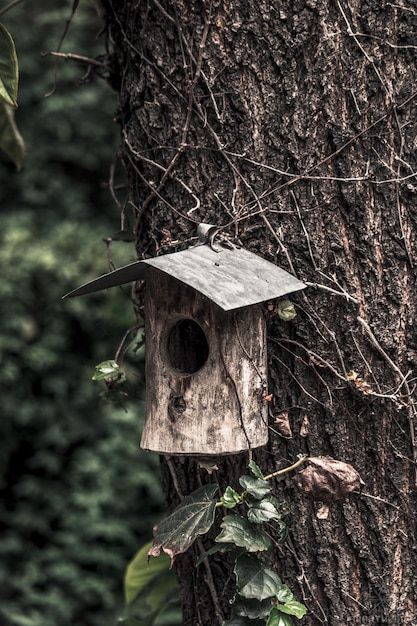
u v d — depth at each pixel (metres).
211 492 3.46
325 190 3.53
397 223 3.55
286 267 3.54
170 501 3.87
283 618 3.38
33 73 9.45
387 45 3.50
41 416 8.75
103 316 8.77
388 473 3.62
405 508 3.63
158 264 3.17
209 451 3.34
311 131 3.51
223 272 3.26
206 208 3.60
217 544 3.69
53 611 8.43
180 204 3.64
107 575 8.70
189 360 3.56
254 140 3.54
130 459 8.76
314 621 3.66
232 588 3.73
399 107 3.52
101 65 3.98
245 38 3.50
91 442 8.84
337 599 3.64
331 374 3.58
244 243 3.56
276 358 3.58
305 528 3.62
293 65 3.50
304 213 3.54
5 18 9.42
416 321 3.58
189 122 3.59
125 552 8.73
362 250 3.55
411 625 3.68
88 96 9.52
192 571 3.83
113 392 3.96
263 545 3.31
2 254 8.66
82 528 8.65
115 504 8.66
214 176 3.58
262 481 3.37
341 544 3.62
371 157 3.54
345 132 3.51
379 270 3.57
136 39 3.67
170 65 3.59
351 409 3.59
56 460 8.80
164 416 3.42
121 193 9.62
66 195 9.44
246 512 3.62
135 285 4.02
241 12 3.49
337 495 3.40
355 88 3.50
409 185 3.55
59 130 9.42
